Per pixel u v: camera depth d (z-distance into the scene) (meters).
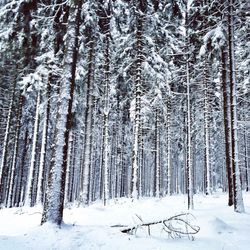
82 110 23.44
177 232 8.84
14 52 17.88
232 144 14.44
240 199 13.84
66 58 10.52
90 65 21.28
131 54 21.44
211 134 34.69
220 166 45.53
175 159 42.44
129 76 23.78
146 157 42.00
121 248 7.45
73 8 11.02
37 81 19.50
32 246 7.49
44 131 21.36
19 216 14.79
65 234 8.40
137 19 20.44
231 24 15.08
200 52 16.83
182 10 18.95
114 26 18.69
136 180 18.67
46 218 9.12
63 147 9.73
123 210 15.43
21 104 27.69
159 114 27.75
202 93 26.41
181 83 23.23
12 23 13.79
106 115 21.31
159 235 8.83
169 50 22.27
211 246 7.67
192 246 7.59
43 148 21.30
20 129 30.30
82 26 16.36
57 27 13.04
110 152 32.88
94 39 19.97
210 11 17.19
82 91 22.50
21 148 34.84
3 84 29.02
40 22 13.98
